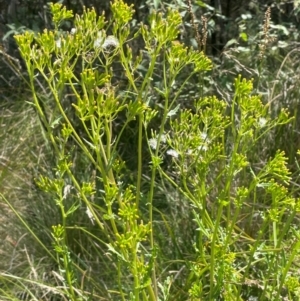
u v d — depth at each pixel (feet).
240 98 5.75
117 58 12.71
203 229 5.90
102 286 8.64
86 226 9.94
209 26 13.28
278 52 13.97
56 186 5.64
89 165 11.31
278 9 14.67
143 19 12.93
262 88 12.42
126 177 11.28
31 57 5.39
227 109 11.51
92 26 5.54
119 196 5.66
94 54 5.65
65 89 12.85
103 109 5.39
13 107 14.15
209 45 13.76
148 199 6.35
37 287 9.11
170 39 5.59
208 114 6.13
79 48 5.55
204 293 7.06
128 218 5.35
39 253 10.05
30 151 12.59
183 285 7.82
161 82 11.71
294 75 12.46
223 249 5.97
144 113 6.02
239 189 5.82
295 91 11.50
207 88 12.14
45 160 12.11
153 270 6.11
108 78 5.60
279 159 5.77
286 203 5.92
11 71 15.53
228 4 14.53
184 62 5.74
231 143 10.36
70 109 12.58
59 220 10.16
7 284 9.36
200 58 5.73
